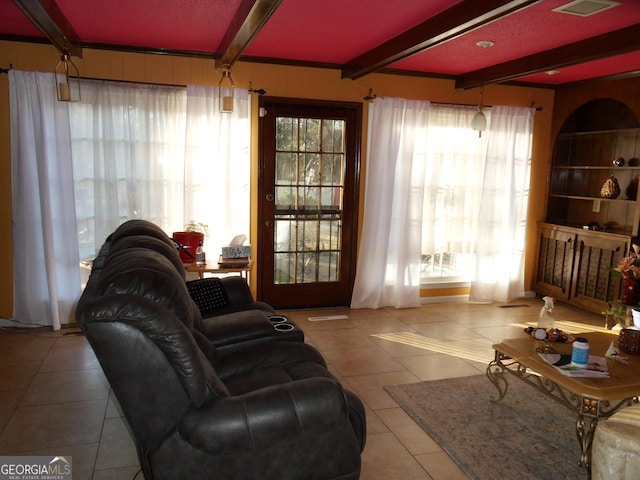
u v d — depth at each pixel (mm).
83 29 3725
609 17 3092
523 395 3258
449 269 5508
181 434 1695
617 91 4828
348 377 3496
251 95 4605
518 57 4184
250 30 3088
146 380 1607
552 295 5520
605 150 5254
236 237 4383
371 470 2426
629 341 2896
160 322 1567
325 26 3459
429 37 3225
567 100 5391
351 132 4949
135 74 4258
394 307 5234
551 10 2967
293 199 4914
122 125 4203
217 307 3352
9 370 3453
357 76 4617
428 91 5082
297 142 4828
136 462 2445
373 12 3113
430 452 2594
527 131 5344
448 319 4898
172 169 4410
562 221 5723
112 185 4199
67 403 3014
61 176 4094
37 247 4195
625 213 5023
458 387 3363
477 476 2387
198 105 4344
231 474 1795
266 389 1811
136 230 2551
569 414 3020
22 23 3627
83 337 4090
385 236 5039
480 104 4969
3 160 4125
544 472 2432
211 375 1760
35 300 4254
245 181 4680
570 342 2988
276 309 5031
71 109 4113
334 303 5199
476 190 5305
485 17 2768
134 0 3051
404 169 4980
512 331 4586
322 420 1792
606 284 4844
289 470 1869
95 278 2004
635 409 2217
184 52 4309
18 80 3930
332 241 5098
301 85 4711
